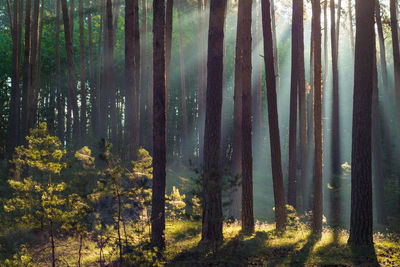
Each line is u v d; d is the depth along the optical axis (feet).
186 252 34.04
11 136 83.35
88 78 131.23
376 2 82.79
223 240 37.14
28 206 27.07
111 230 29.89
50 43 123.03
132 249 28.25
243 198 46.09
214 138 36.88
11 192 47.88
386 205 81.05
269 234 42.78
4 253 34.19
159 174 37.06
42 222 27.30
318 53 51.65
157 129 37.55
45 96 137.90
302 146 72.02
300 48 69.46
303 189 71.92
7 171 53.36
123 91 135.74
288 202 68.13
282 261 30.94
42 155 26.76
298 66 67.51
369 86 36.58
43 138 27.50
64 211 28.27
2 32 128.16
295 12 66.90
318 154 50.44
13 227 37.86
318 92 51.11
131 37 60.03
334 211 76.13
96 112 103.60
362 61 36.65
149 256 27.84
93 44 127.75
